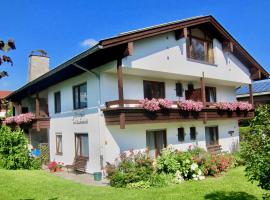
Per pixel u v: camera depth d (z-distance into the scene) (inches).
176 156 510.0
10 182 485.4
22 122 801.6
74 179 535.8
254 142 253.8
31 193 420.2
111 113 529.3
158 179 464.4
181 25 602.9
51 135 759.1
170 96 671.8
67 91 682.2
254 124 263.6
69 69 620.4
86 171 599.8
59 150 725.9
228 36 727.7
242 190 416.5
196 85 739.4
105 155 548.4
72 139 658.2
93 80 588.7
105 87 560.1
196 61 663.8
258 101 1003.3
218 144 788.0
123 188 448.8
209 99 792.9
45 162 751.7
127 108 507.2
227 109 727.1
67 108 681.6
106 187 460.4
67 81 681.6
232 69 767.7
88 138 601.6
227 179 495.2
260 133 251.3
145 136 612.4
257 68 812.6
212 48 727.1
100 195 407.2
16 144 648.4
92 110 589.0
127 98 589.6
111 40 472.4
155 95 645.3
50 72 615.8
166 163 493.4
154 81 642.2
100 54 531.5
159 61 578.6
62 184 484.7
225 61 748.6
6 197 398.0
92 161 585.6
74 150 650.2
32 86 783.1
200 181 485.4
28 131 914.1
